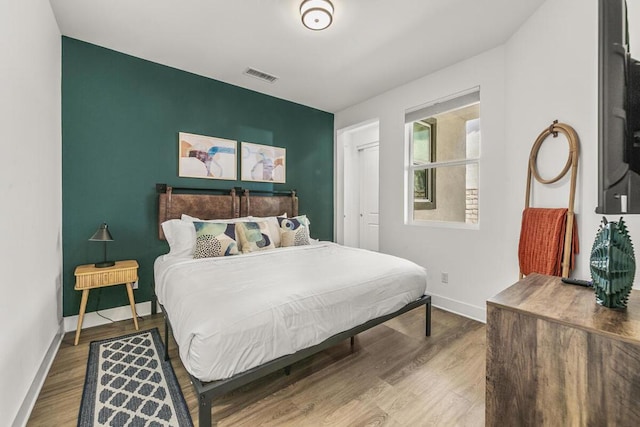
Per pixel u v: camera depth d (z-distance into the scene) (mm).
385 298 1990
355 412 1509
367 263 2273
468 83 2764
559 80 1914
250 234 2797
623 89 935
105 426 1384
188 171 3088
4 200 1290
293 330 1496
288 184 3930
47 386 1700
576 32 1776
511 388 969
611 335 772
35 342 1663
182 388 1678
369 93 3637
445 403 1580
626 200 938
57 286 2248
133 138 2771
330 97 3775
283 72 3072
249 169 3535
